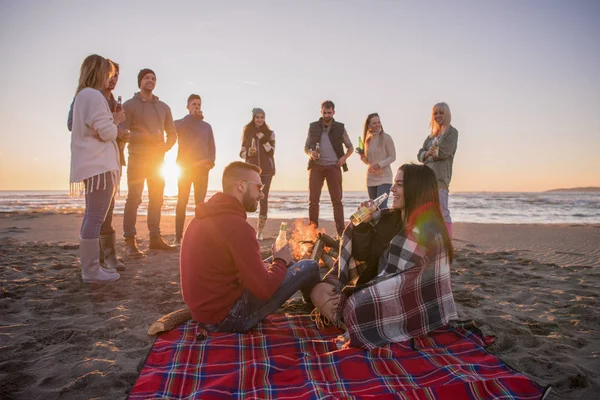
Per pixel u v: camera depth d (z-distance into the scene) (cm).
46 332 296
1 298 376
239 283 274
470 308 366
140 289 407
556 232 938
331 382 213
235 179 272
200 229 262
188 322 298
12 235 816
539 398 195
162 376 219
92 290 400
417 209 260
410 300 256
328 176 678
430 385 209
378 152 644
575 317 339
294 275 296
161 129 566
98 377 231
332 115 673
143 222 1109
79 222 1093
